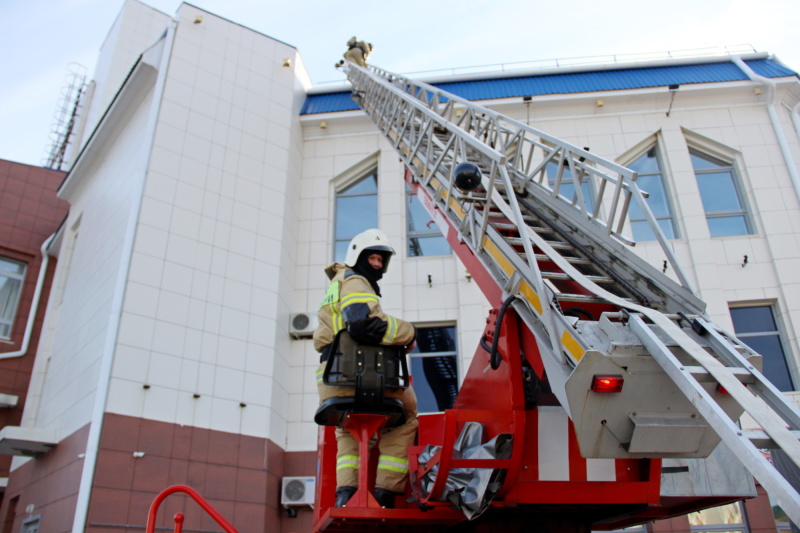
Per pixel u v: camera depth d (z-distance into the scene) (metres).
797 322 10.40
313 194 12.48
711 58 12.87
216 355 9.55
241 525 8.80
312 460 10.12
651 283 3.99
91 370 8.97
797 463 2.03
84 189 13.36
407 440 4.43
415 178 6.93
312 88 13.55
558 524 4.34
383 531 4.39
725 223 11.54
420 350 10.93
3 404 12.25
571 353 3.17
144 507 8.04
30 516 9.45
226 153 11.07
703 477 4.14
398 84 9.41
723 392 2.88
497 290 4.40
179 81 10.98
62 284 13.00
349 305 4.12
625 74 12.77
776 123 11.94
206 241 10.18
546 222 5.25
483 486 3.67
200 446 8.85
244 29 12.45
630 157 12.20
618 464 3.85
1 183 14.25
